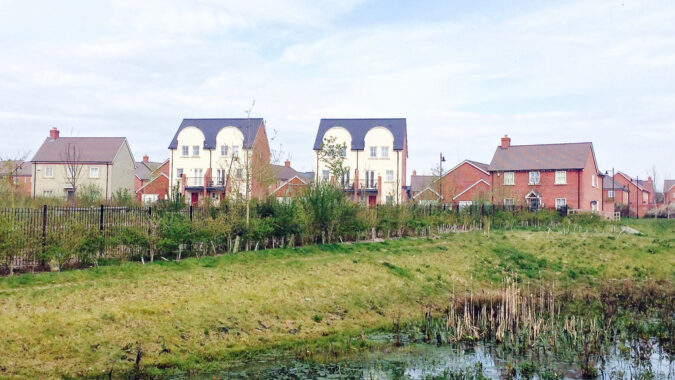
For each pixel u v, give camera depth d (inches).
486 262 990.4
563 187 1994.3
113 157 2161.7
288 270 764.0
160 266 708.7
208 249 835.4
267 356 524.1
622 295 822.5
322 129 2033.7
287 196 1045.8
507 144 2212.1
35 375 431.8
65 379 435.8
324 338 583.2
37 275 615.5
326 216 977.5
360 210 1093.1
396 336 605.3
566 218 1453.0
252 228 866.8
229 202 936.3
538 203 2016.5
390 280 791.1
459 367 505.4
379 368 498.3
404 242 1080.2
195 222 799.1
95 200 1398.9
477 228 1421.0
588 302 775.1
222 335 550.3
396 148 1931.6
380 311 688.4
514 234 1279.5
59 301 546.3
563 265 1007.0
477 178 2172.7
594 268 991.0
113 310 544.4
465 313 633.6
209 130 2031.3
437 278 845.8
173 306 579.8
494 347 570.3
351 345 562.6
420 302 741.3
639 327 645.9
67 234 671.8
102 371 455.8
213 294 630.5
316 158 1925.4
